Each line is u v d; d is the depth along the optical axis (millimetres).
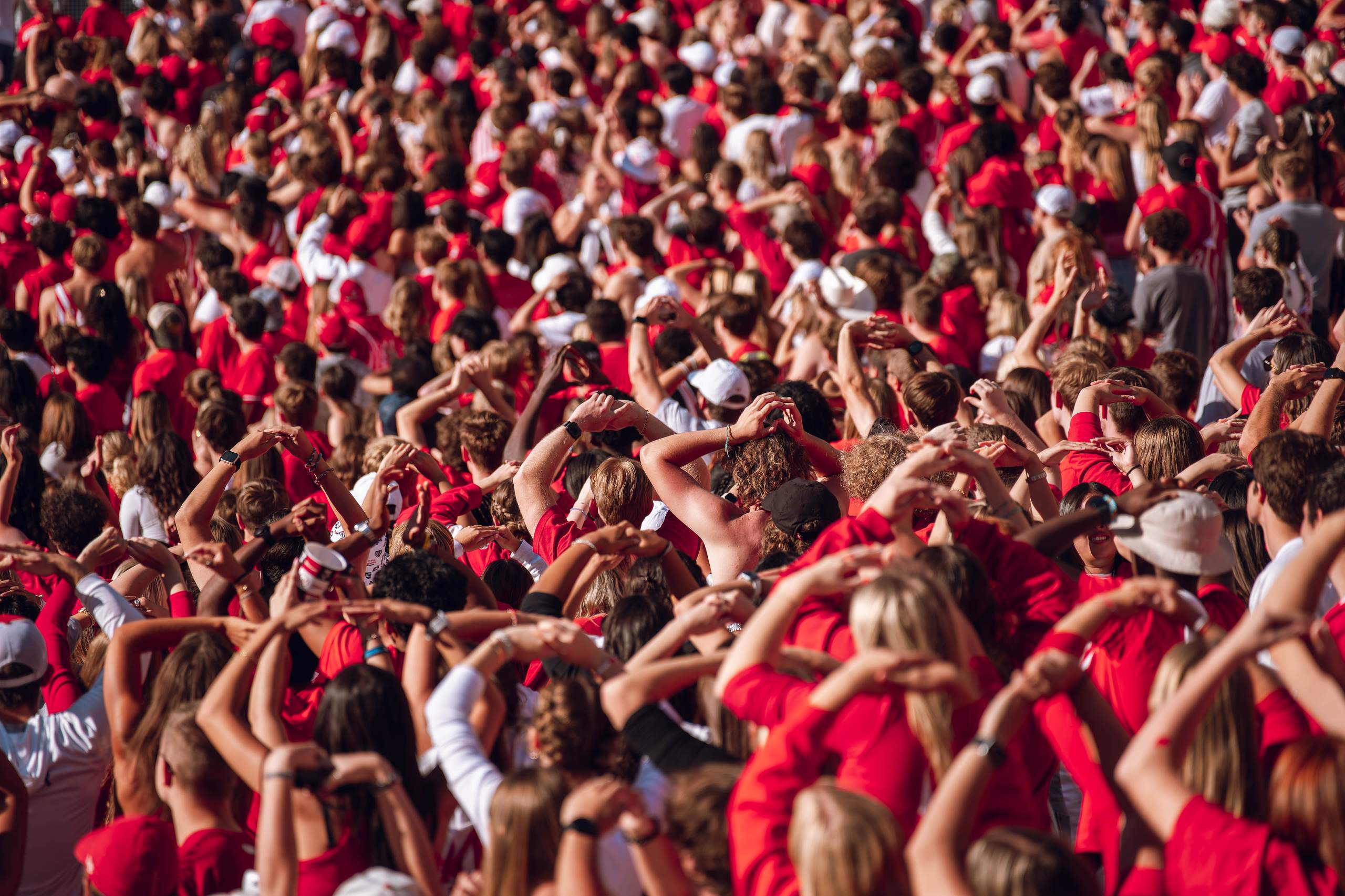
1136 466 18734
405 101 56281
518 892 11398
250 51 63406
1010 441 17672
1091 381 22922
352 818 12594
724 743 13109
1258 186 38125
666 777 12445
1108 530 16141
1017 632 13500
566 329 35406
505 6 69562
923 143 47344
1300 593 11750
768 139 44438
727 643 14438
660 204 43531
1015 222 39125
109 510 26250
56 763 16109
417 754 13992
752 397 25531
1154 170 40375
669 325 26922
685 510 18594
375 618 14188
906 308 30875
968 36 57688
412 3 66562
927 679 10602
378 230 39781
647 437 20750
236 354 35625
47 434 29078
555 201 47594
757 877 10672
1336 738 10797
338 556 16047
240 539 21047
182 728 13695
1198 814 10766
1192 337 30469
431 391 29531
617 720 12727
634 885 11812
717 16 63781
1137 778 11016
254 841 13953
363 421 31375
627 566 17953
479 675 13000
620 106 48594
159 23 67188
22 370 31938
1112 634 13547
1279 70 44281
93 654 17641
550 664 15281
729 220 41969
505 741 14266
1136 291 30984
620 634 14984
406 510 22062
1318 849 10438
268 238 43969
